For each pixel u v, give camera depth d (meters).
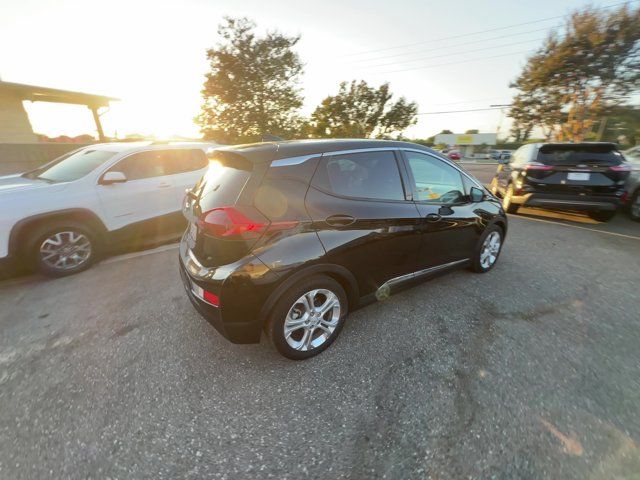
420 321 2.81
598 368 2.22
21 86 9.93
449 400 1.97
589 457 1.60
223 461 1.62
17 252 3.55
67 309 3.11
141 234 4.58
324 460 1.62
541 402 1.93
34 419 1.88
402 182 2.73
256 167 2.08
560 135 21.84
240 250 1.98
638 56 17.00
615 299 3.18
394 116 40.53
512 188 6.58
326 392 2.05
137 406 1.97
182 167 4.99
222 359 2.37
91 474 1.56
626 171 5.54
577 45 18.23
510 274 3.77
